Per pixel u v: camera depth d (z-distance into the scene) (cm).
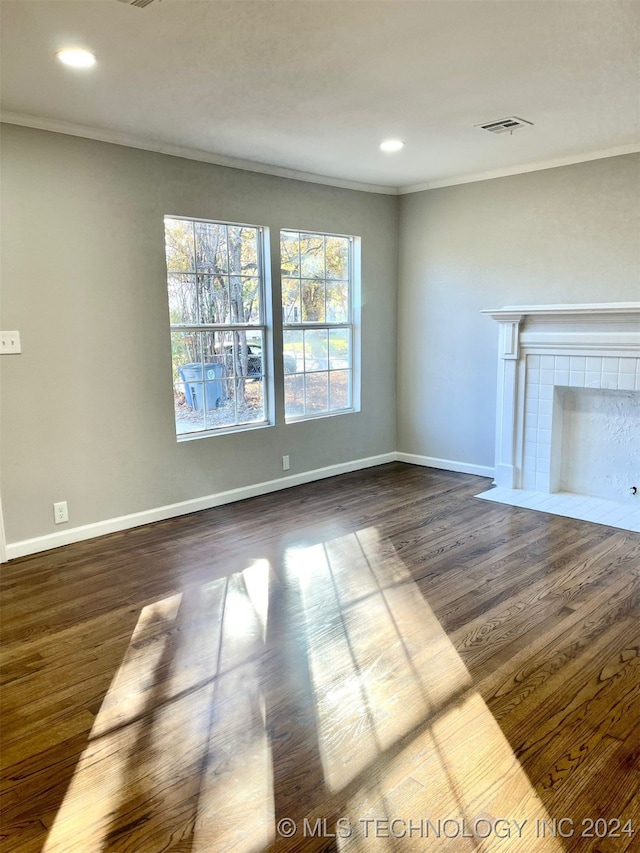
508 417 483
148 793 179
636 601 295
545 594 304
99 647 260
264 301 474
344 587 315
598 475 459
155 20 225
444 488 495
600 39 247
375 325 557
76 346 369
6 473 350
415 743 198
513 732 202
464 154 429
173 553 363
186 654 254
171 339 419
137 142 379
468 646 256
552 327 448
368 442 570
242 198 443
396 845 160
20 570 341
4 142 329
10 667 246
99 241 372
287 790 179
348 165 457
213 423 454
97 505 390
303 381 515
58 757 194
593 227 438
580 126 366
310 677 236
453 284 528
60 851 159
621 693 223
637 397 428
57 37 238
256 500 470
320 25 232
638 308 396
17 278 342
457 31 239
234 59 262
